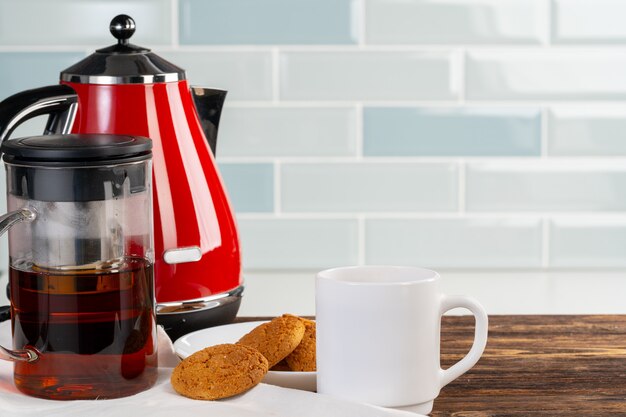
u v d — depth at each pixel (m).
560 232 1.70
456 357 0.93
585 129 1.68
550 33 1.67
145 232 0.79
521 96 1.68
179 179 0.94
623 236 1.70
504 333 1.01
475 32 1.66
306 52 1.66
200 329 0.97
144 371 0.79
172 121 0.95
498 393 0.83
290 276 1.66
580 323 1.05
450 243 1.70
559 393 0.83
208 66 1.66
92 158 0.75
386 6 1.65
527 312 1.44
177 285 0.94
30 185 0.75
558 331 1.02
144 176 0.79
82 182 0.75
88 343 0.76
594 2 1.66
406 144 1.68
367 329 0.74
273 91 1.67
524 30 1.67
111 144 0.76
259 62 1.66
